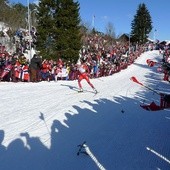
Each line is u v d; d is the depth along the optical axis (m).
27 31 37.62
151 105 6.77
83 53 37.22
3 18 41.50
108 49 45.44
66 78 24.61
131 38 89.62
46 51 33.81
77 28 36.19
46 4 35.31
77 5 36.09
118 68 37.81
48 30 34.47
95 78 28.39
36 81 21.67
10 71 20.09
